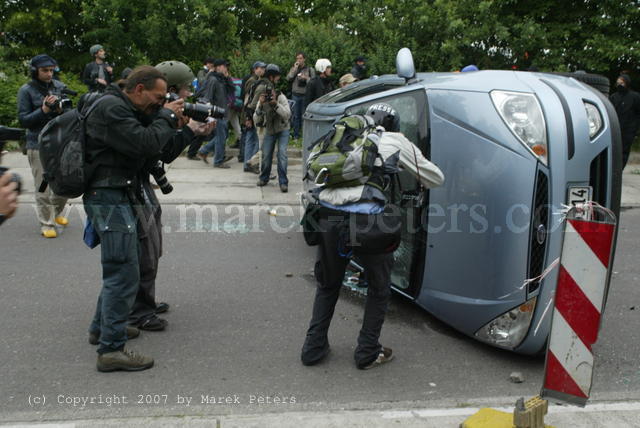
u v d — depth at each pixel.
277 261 5.86
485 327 3.97
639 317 4.71
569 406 3.32
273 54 13.04
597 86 4.98
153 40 14.05
